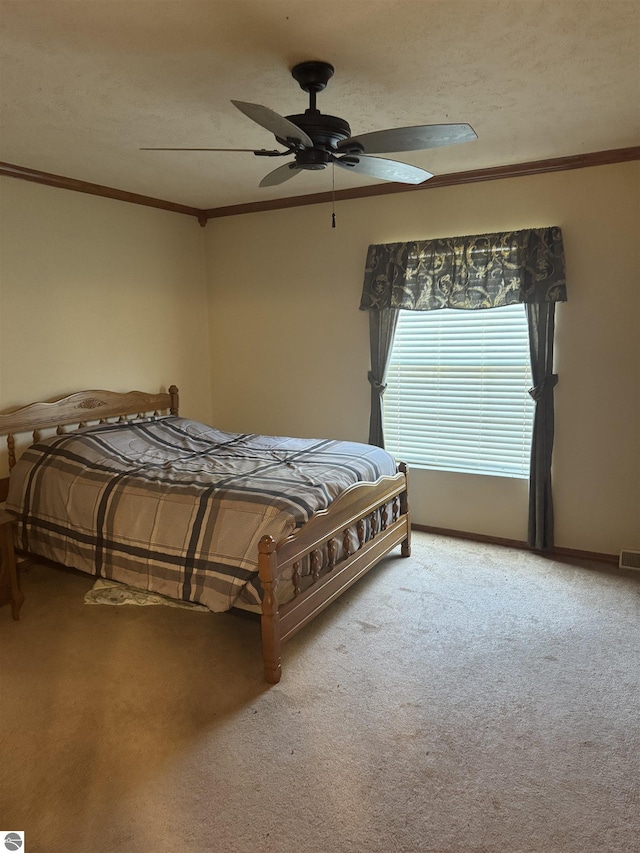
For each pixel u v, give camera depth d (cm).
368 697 254
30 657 288
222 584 274
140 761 220
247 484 306
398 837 186
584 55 222
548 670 272
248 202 474
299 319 478
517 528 416
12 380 369
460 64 228
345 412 470
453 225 407
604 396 375
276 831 189
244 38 205
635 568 376
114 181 400
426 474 443
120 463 350
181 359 496
